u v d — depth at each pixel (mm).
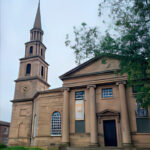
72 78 24531
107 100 22078
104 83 22328
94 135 20625
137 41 13312
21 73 37844
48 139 25391
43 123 26719
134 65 13648
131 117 20172
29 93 35156
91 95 22516
